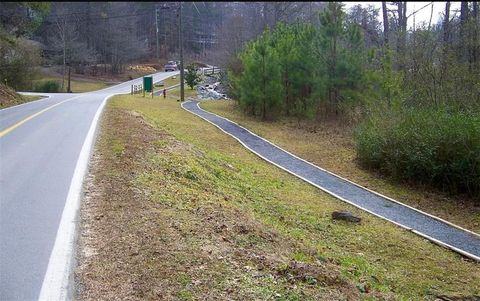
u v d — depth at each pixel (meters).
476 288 6.19
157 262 4.49
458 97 14.19
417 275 6.54
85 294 3.85
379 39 27.38
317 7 40.69
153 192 6.90
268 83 23.23
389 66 17.02
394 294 5.34
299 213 8.95
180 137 14.15
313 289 4.44
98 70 54.41
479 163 11.02
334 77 21.56
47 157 8.88
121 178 7.38
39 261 4.44
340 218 8.88
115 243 4.90
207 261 4.65
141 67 53.44
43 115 15.73
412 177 12.61
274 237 6.30
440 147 11.91
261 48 23.20
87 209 5.95
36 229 5.25
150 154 9.37
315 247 6.71
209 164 10.75
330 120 22.14
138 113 17.42
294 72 23.41
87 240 4.97
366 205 10.43
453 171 11.57
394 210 10.16
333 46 21.64
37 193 6.59
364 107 18.56
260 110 23.98
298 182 12.15
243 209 7.84
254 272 4.56
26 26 26.53
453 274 6.70
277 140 17.97
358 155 14.98
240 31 37.88
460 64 14.91
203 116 22.86
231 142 16.75
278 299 4.04
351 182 12.54
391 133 13.44
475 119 11.54
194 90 43.47
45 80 48.22
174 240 5.07
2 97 20.95
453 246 7.94
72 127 12.80
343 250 7.18
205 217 6.23
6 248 4.73
